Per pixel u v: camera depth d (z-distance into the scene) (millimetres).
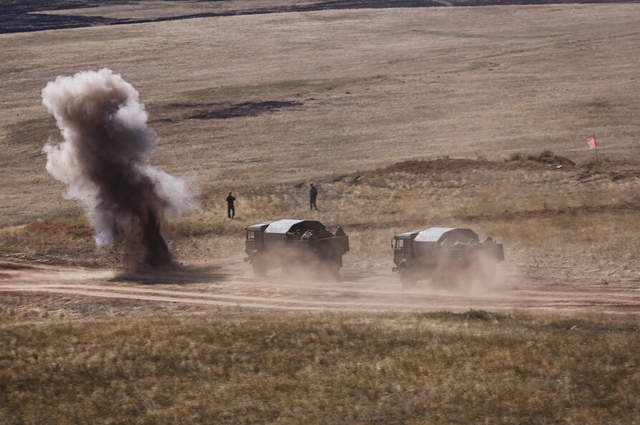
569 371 36312
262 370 40125
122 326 52156
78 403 35344
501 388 34375
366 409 32688
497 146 187125
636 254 68125
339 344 44594
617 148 170625
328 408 33094
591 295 56062
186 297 68625
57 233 113688
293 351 43469
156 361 42656
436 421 30797
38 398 36188
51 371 40781
